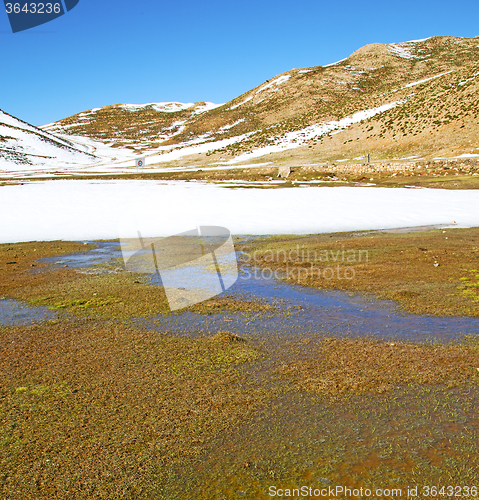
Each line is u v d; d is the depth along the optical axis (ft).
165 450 11.76
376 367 16.93
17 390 15.19
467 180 98.94
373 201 78.23
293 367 16.98
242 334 20.77
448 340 19.70
